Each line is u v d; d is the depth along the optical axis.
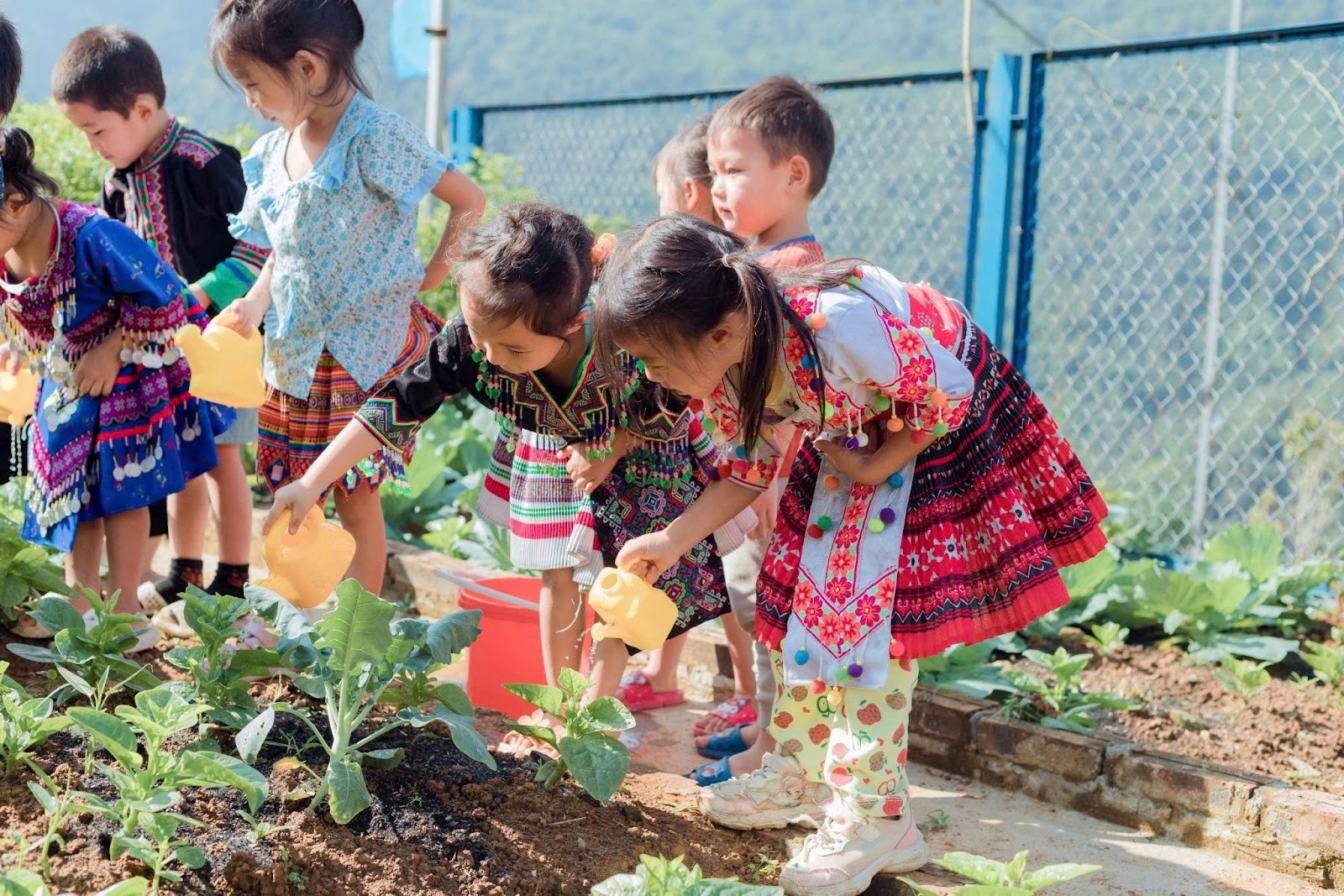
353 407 3.30
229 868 2.13
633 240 2.29
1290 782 3.12
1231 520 5.07
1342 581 4.53
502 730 3.09
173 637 3.50
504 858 2.32
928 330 2.39
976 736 3.32
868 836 2.46
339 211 3.20
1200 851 2.90
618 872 2.35
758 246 3.25
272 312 3.34
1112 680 3.86
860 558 2.42
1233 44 4.71
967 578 2.46
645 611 2.51
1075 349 5.26
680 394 2.65
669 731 3.54
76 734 2.54
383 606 2.36
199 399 3.33
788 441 2.95
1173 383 5.08
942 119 5.57
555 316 2.45
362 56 3.32
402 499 5.32
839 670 2.38
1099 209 5.15
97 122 3.52
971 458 2.46
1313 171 4.70
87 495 3.18
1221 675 3.83
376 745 2.66
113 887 1.84
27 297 3.13
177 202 3.70
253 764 2.50
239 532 3.80
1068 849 2.88
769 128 3.15
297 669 2.77
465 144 7.28
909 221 5.72
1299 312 4.79
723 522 2.59
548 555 2.93
